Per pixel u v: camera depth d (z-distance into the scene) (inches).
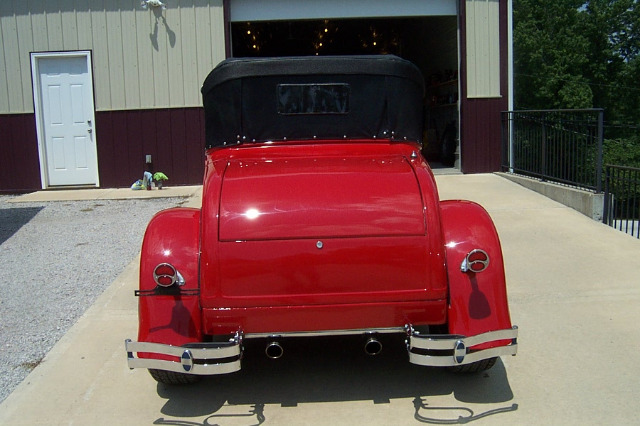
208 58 401.7
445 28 480.1
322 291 129.6
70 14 397.4
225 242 128.3
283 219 129.6
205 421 137.7
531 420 134.9
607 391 146.6
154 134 406.0
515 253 249.9
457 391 148.6
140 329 133.3
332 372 160.2
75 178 411.8
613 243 259.3
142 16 397.7
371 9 410.9
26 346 179.3
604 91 1433.3
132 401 147.3
